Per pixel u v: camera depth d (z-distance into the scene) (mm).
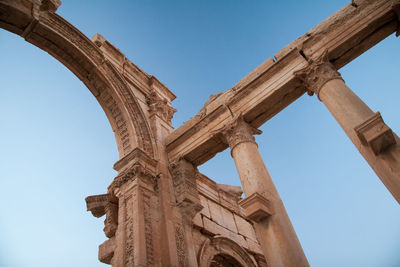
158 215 12875
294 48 12875
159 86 19062
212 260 15633
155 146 15109
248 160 11875
